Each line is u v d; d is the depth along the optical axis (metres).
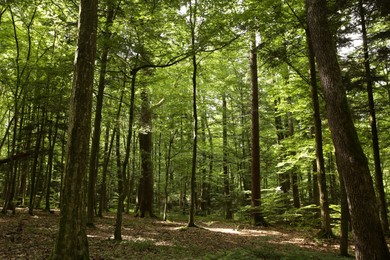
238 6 14.78
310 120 17.27
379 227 6.64
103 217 18.05
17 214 15.00
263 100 25.94
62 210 6.52
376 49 12.80
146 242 9.77
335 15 12.67
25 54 17.25
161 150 30.48
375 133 14.48
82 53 7.07
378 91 16.52
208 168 29.09
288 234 15.72
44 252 7.71
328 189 22.06
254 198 19.62
